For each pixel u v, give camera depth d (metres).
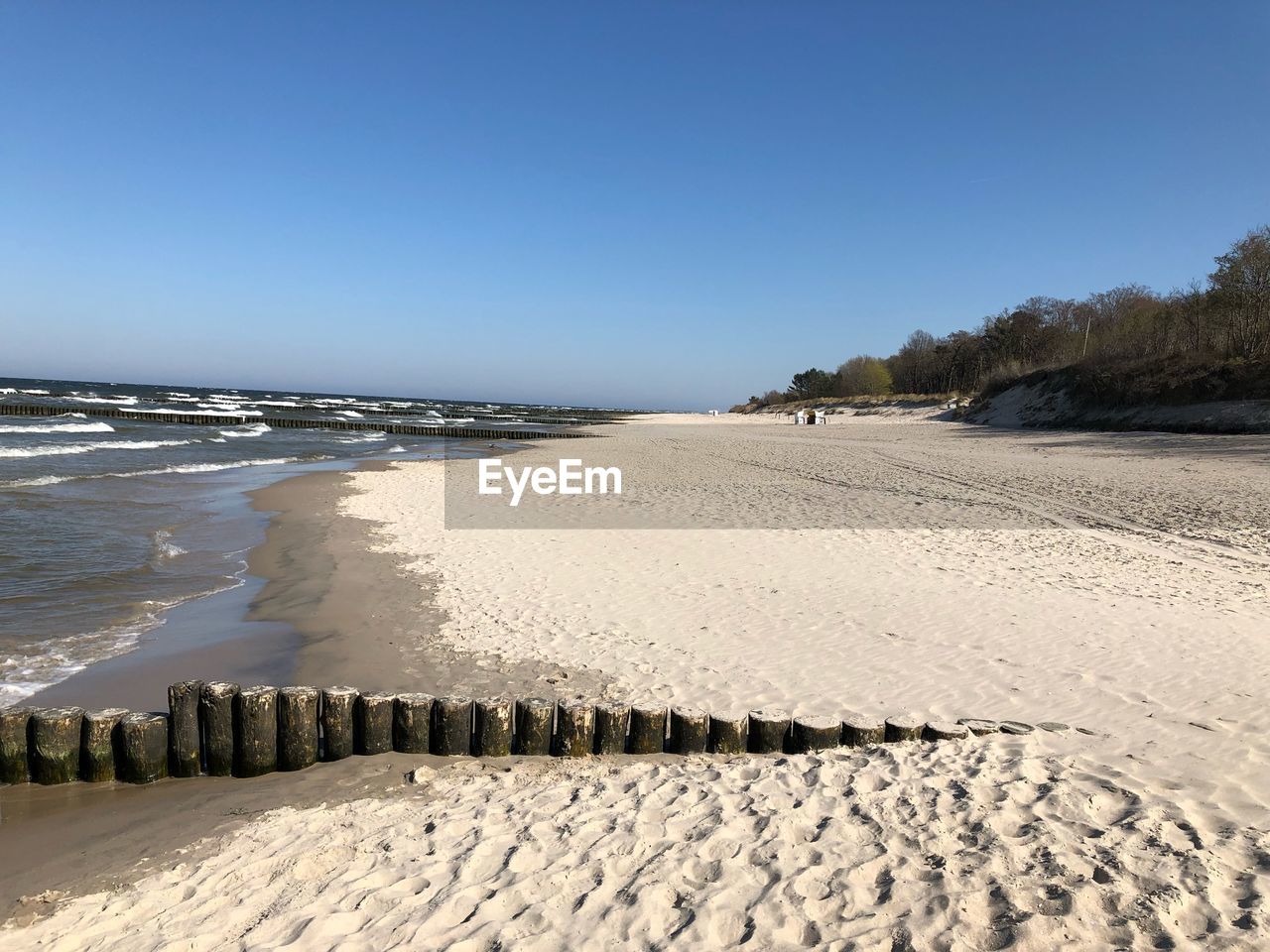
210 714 5.24
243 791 5.03
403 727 5.50
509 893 3.62
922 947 3.08
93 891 3.90
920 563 10.63
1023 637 7.48
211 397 107.94
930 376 83.94
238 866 4.03
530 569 10.67
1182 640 7.29
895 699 6.11
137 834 4.48
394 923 3.44
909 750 5.00
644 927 3.34
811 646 7.40
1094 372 40.50
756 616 8.35
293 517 15.18
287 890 3.79
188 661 7.39
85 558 11.23
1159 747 4.88
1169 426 32.78
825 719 5.38
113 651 7.65
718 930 3.29
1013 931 3.10
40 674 6.99
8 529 12.99
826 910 3.38
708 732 5.52
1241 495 16.45
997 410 50.56
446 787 4.95
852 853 3.81
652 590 9.45
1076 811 4.05
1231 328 34.91
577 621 8.36
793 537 12.51
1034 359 62.78
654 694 6.35
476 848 4.05
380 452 33.47
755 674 6.72
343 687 5.65
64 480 19.14
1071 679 6.35
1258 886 3.29
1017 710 5.79
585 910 3.47
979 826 3.95
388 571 10.78
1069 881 3.41
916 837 3.90
